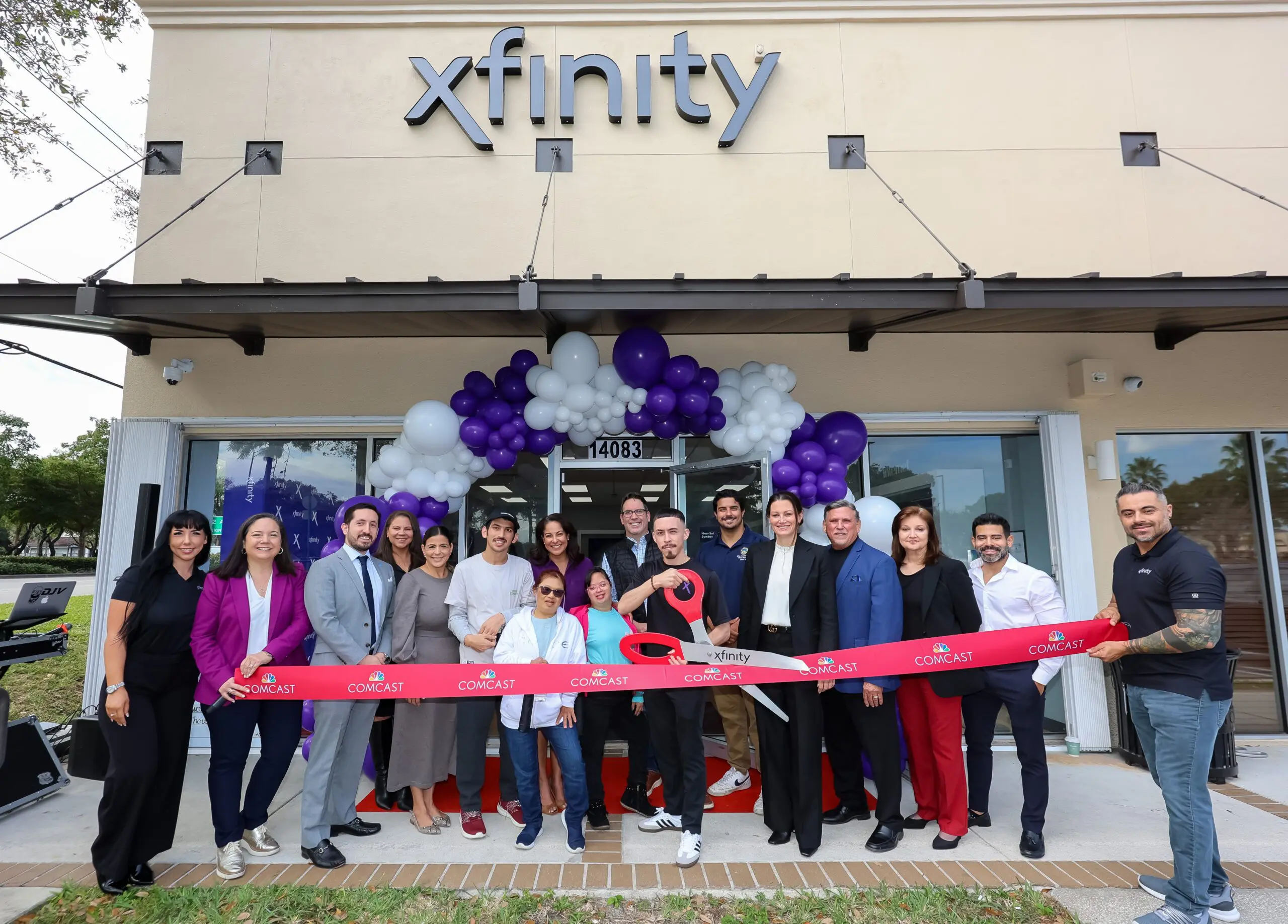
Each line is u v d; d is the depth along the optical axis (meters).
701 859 3.60
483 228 6.10
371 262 6.04
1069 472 5.91
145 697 3.28
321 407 5.95
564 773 3.64
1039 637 3.69
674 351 6.07
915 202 6.23
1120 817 4.19
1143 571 3.14
